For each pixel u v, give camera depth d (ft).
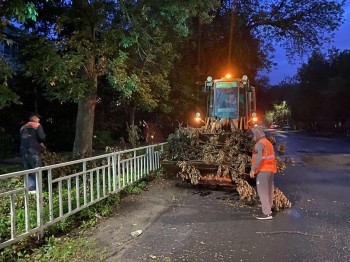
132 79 37.58
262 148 23.61
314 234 20.13
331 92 150.20
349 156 61.26
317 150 74.64
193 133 33.58
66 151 60.64
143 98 49.83
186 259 16.66
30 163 27.71
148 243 18.71
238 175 29.37
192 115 75.97
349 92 145.89
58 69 32.09
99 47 36.55
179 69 70.85
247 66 92.79
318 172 43.16
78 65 33.58
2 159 48.85
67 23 38.47
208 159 30.66
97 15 36.99
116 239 19.26
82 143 39.55
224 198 28.91
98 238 19.36
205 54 87.51
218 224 22.03
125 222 22.34
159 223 22.24
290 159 32.71
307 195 30.22
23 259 15.98
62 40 36.09
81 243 18.12
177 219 23.11
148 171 35.42
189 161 31.50
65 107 61.52
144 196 29.35
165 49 44.04
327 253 17.35
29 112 58.13
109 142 69.56
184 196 29.55
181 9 35.19
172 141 33.37
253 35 94.02
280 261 16.42
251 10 86.53
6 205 22.41
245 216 23.82
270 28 94.79
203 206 26.40
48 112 60.80
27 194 16.94
